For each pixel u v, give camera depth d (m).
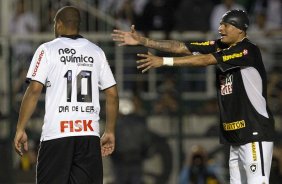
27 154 44.00
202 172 42.72
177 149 44.88
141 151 44.22
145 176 44.44
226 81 26.23
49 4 47.53
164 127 44.94
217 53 25.48
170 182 44.72
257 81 25.92
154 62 25.06
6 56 44.50
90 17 47.44
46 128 24.22
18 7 47.59
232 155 26.92
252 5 50.97
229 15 26.05
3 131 44.34
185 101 45.47
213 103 45.34
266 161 25.88
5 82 44.62
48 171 24.20
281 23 50.28
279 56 45.38
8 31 47.38
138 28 47.84
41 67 24.12
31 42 44.94
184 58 25.25
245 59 25.55
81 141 24.20
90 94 24.44
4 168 44.03
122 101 44.66
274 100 44.78
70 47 24.44
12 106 44.31
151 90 45.62
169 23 47.91
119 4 48.50
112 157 44.16
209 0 48.38
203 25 47.97
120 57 45.53
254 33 45.66
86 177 24.31
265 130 25.95
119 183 44.19
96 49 24.83
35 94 24.12
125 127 44.06
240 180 26.86
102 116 44.66
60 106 24.14
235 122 26.16
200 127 45.06
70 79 24.25
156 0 48.09
